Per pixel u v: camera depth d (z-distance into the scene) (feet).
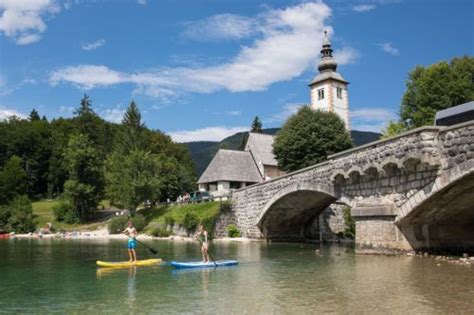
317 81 318.65
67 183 271.90
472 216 105.40
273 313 50.11
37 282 75.56
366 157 105.91
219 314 50.34
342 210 198.90
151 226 216.54
